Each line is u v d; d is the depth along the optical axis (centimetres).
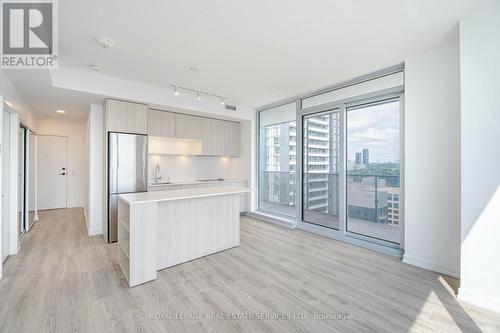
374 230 399
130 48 280
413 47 279
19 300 220
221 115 534
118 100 396
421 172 293
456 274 267
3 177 314
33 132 491
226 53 294
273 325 190
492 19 207
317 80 388
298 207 483
